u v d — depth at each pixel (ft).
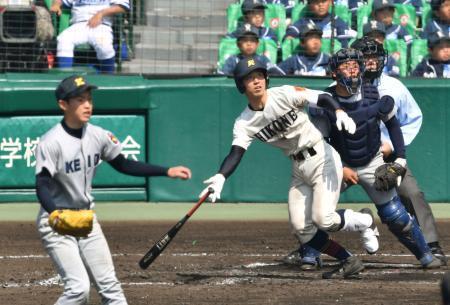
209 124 135.03
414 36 149.18
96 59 144.56
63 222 62.03
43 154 63.98
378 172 87.25
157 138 134.82
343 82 86.17
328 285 86.12
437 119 134.72
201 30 162.50
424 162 135.13
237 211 130.82
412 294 81.82
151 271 93.50
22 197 136.05
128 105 134.21
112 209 131.64
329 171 86.38
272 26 148.97
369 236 91.40
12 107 132.98
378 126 88.94
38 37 139.85
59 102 64.59
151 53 156.87
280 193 135.95
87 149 65.31
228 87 134.62
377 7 147.84
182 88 134.72
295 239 111.86
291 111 84.12
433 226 96.68
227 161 84.38
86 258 65.92
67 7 147.13
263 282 87.97
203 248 106.22
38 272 92.94
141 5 158.10
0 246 107.04
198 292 83.41
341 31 145.07
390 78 95.61
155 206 134.00
